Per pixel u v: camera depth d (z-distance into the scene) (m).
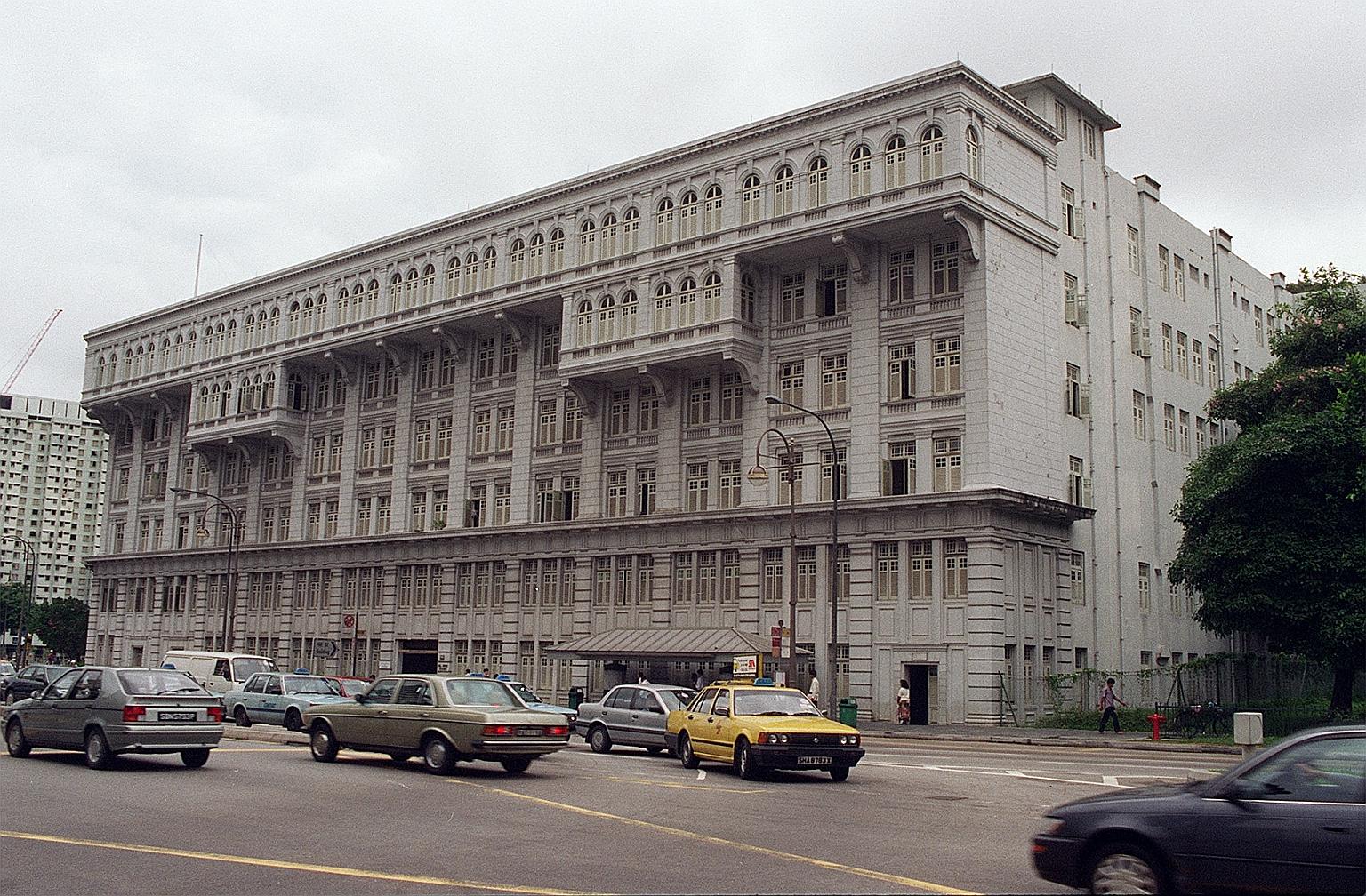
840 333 47.44
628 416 54.69
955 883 11.15
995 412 43.56
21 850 12.37
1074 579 48.53
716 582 49.59
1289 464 39.19
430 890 10.57
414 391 64.62
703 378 51.97
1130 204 57.47
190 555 75.19
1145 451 55.34
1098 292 53.16
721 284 49.53
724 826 14.84
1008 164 46.66
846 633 45.38
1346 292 45.84
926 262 45.69
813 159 47.84
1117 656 50.44
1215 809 9.81
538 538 56.56
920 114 44.97
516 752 20.88
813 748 21.52
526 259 58.34
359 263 66.75
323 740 23.27
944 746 34.62
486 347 61.91
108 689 21.38
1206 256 64.75
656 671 50.47
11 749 23.14
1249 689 61.28
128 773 20.25
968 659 42.25
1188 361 60.75
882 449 45.69
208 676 41.81
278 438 70.75
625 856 12.43
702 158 51.47
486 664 58.12
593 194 55.66
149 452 82.19
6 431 160.00
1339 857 9.24
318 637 66.50
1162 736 37.59
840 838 13.95
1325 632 37.62
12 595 133.00
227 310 75.00
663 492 51.97
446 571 60.69
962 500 42.50
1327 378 42.16
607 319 53.69
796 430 48.16
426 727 21.38
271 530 71.25
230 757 23.72
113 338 84.56
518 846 13.01
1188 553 42.38
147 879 10.95
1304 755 9.80
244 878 11.02
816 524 46.56
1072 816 10.45
